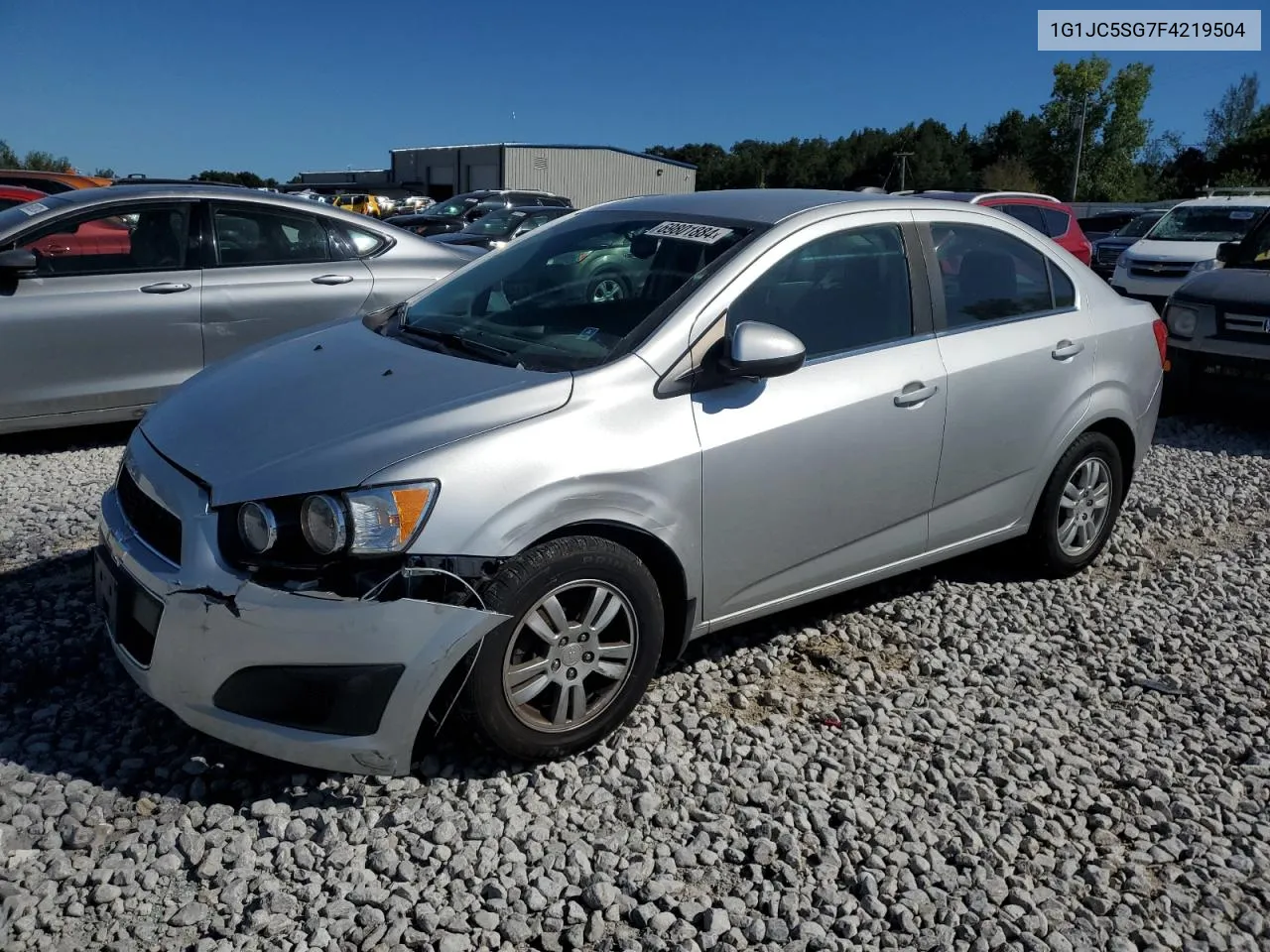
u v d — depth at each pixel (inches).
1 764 124.4
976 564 199.6
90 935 99.8
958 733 141.2
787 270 147.2
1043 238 185.0
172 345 251.3
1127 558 207.0
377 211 1359.5
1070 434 181.2
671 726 137.4
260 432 123.6
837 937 104.7
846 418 147.3
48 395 240.1
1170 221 620.1
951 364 161.2
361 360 141.4
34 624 157.8
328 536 111.0
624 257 152.7
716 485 135.2
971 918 107.7
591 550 123.5
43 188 506.3
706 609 140.6
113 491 139.3
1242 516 239.1
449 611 113.7
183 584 114.1
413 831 115.6
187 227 255.3
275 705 113.4
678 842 116.6
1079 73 2442.2
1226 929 108.4
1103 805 127.1
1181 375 317.4
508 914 104.5
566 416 124.2
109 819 116.0
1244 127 2787.9
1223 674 162.2
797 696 149.2
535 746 124.9
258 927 100.2
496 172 1866.4
